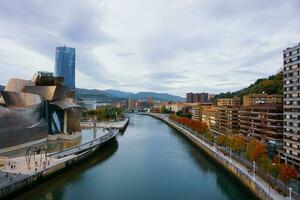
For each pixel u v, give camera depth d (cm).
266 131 16188
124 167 14488
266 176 10788
